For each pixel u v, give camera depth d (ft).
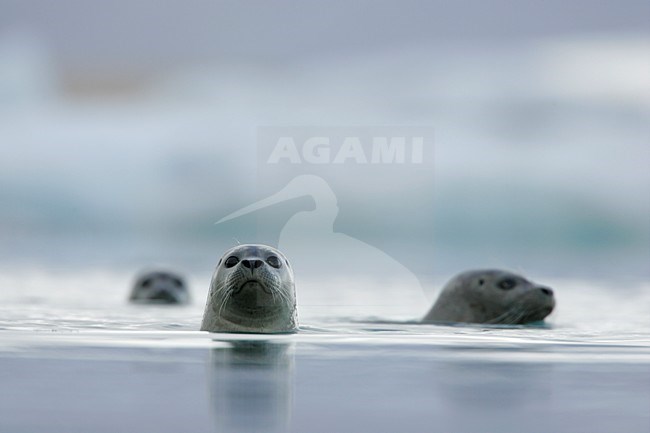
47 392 46.98
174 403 44.29
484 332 86.94
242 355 62.18
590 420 41.39
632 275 207.62
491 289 112.37
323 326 93.66
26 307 122.72
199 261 244.83
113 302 138.31
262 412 42.60
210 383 49.88
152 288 141.18
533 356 63.93
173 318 104.83
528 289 110.73
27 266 219.41
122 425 39.50
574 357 63.67
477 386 50.08
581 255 286.87
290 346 68.64
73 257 251.19
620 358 63.46
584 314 122.21
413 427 39.99
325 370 55.36
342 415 42.24
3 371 53.78
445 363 59.31
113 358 59.77
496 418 41.83
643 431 39.34
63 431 38.42
